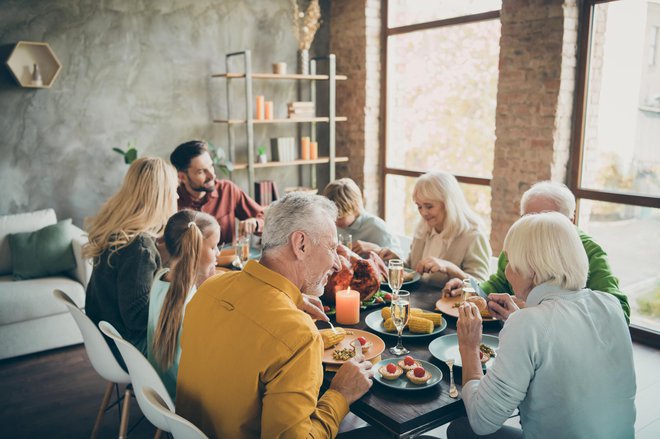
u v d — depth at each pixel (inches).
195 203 131.7
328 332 68.6
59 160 169.8
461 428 67.8
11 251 143.6
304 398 47.6
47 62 163.2
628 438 54.6
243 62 198.4
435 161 193.5
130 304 79.0
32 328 132.0
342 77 204.2
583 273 54.2
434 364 64.9
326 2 215.5
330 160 207.9
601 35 141.3
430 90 191.0
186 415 54.8
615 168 142.7
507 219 160.4
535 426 54.0
